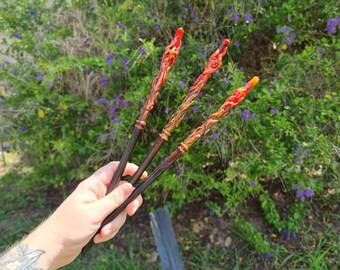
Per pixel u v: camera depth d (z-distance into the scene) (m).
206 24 1.90
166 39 1.93
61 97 2.01
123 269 1.88
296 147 1.78
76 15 2.16
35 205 2.46
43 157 2.45
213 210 2.04
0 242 2.09
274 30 2.03
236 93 0.75
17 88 2.20
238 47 1.94
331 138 1.83
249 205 2.17
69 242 0.81
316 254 1.87
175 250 1.64
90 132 1.98
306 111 1.76
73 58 1.98
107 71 1.92
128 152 0.85
